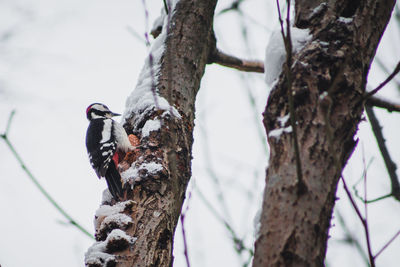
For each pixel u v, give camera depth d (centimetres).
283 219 516
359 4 647
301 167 536
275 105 598
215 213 630
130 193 812
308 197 522
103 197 863
